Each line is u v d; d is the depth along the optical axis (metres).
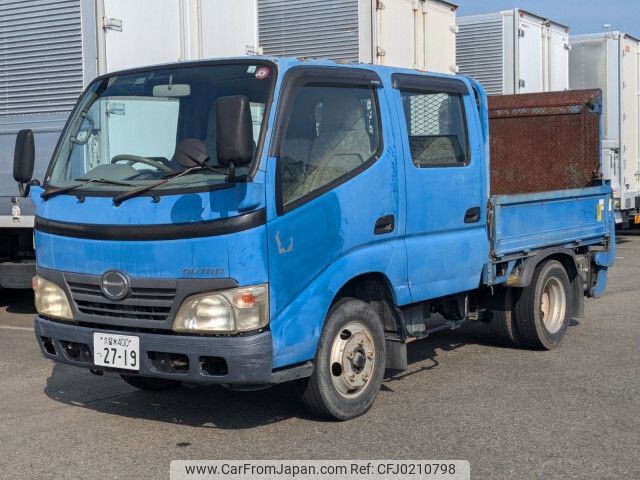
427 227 6.56
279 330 5.42
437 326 7.25
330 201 5.72
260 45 12.88
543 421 6.08
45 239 5.91
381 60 12.25
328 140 5.80
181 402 6.70
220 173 5.36
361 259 5.97
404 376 7.35
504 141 9.66
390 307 6.42
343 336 6.04
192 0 10.25
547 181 9.41
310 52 12.59
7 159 9.91
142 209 5.43
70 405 6.66
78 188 5.80
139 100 6.06
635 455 5.41
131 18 9.61
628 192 17.52
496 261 7.37
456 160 6.93
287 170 5.48
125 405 6.64
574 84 17.77
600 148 9.11
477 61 16.55
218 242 5.21
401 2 12.83
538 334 8.08
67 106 9.54
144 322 5.45
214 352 5.26
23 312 10.88
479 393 6.80
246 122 5.08
